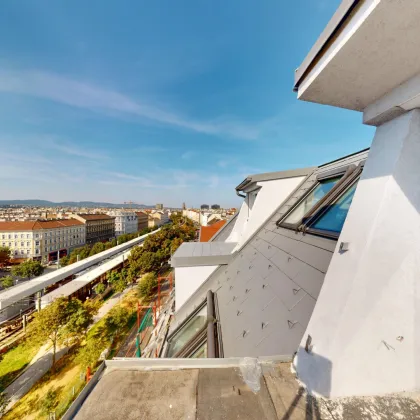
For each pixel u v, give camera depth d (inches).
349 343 71.8
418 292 77.6
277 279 163.8
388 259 77.4
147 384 66.2
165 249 1830.7
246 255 275.1
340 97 87.2
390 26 54.4
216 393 63.6
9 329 1028.5
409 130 80.0
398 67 68.0
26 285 1288.1
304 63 81.5
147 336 854.5
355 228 85.6
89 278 1512.1
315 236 170.9
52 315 806.5
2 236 2723.9
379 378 71.6
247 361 76.3
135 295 1371.8
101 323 1039.0
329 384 67.4
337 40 64.6
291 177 321.1
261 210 331.3
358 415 61.5
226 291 231.5
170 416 55.9
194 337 191.8
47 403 600.7
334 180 232.4
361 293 74.9
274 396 64.0
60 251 3159.5
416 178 80.1
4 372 754.2
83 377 698.2
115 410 57.4
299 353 77.5
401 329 75.9
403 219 78.7
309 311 107.9
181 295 322.0
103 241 4131.4
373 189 85.2
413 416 63.0
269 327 124.0
